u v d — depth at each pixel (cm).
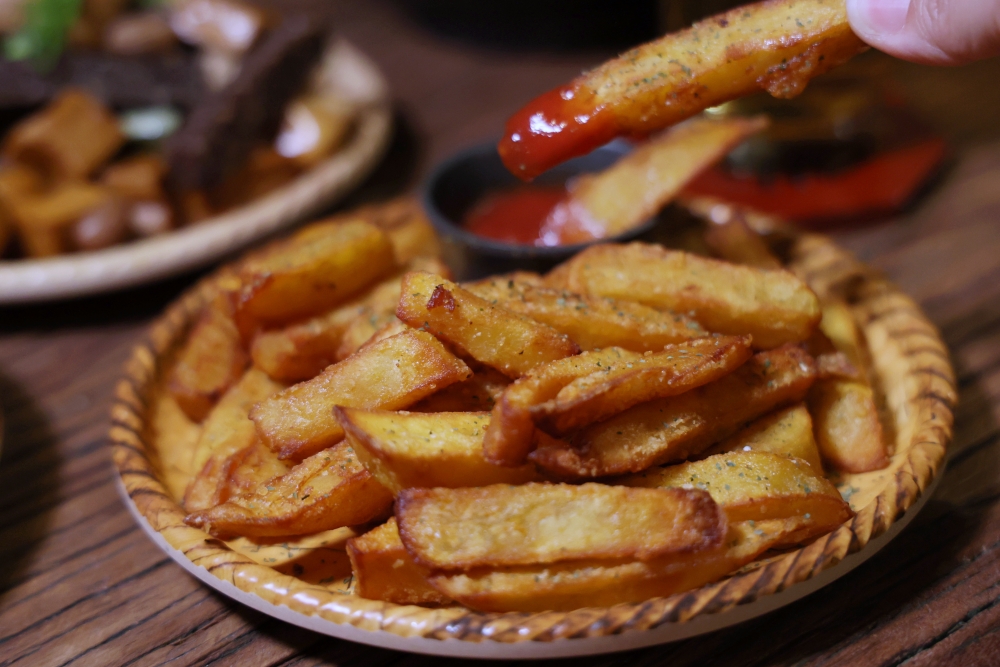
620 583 44
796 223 65
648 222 55
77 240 65
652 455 45
